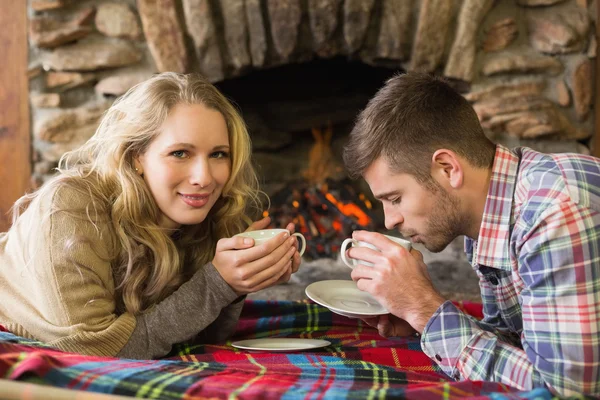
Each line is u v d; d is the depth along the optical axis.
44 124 2.72
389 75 3.17
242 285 1.31
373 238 1.28
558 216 1.03
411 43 2.71
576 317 1.01
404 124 1.20
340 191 3.15
